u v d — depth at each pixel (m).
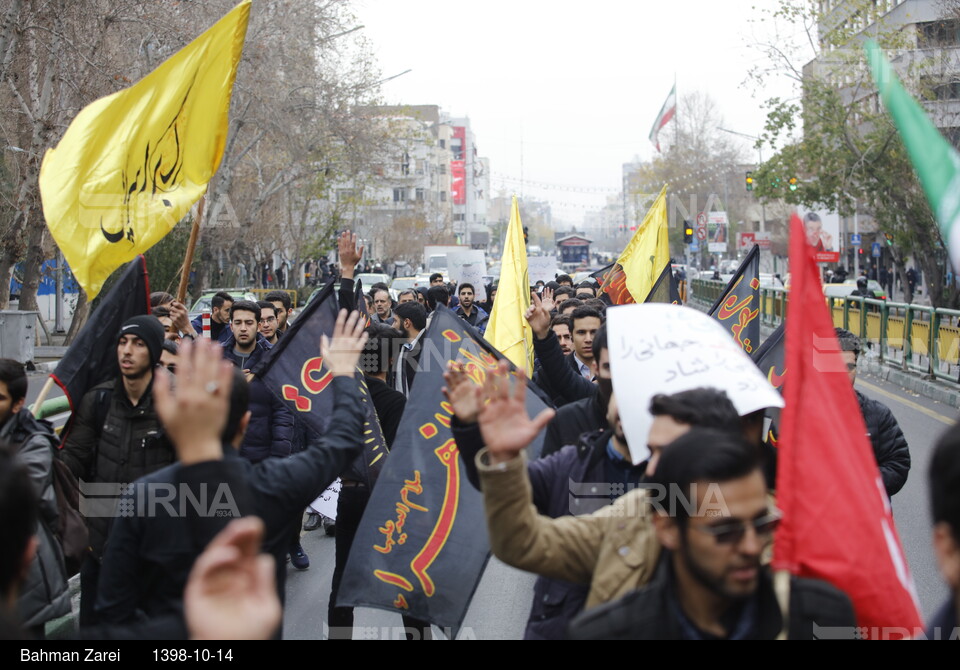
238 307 8.45
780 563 2.91
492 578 7.72
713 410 3.13
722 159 71.81
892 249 32.97
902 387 19.22
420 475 5.16
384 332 6.43
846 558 2.94
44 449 4.63
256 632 2.25
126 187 6.21
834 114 29.09
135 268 5.62
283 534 3.76
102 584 3.56
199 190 6.42
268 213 42.19
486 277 35.81
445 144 130.25
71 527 4.75
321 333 6.03
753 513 2.62
